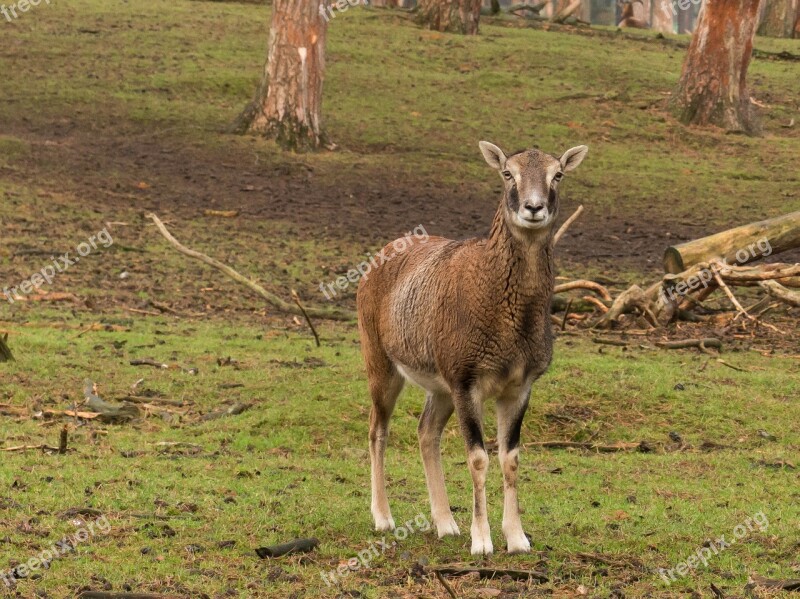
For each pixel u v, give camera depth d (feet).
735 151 142.51
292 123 131.85
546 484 46.52
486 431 54.90
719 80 149.89
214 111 141.38
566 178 128.06
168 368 62.08
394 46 175.11
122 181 115.14
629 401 59.00
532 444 54.13
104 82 147.33
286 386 58.95
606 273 96.73
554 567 35.24
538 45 181.68
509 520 36.81
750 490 46.01
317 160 128.88
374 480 39.78
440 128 142.00
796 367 68.85
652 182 128.88
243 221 106.73
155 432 52.75
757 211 120.26
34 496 40.42
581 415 57.47
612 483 46.88
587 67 170.50
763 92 168.76
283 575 33.96
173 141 129.90
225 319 77.30
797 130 153.58
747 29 149.59
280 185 119.85
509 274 35.01
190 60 159.22
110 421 53.93
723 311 85.81
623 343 73.05
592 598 32.58
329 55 166.30
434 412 39.17
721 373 65.31
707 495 45.06
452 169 128.88
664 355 70.28
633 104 155.12
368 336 40.73
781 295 77.00
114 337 67.92
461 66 169.07
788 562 36.40
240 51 166.09
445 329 36.27
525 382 36.32
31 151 120.67
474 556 36.09
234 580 33.55
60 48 159.94
